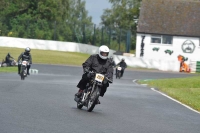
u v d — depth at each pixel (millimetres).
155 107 51781
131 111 46562
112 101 54844
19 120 35156
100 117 40125
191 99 62250
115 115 42438
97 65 43031
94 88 42781
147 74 149875
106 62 43312
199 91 75688
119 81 105562
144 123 38750
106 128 34406
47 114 39531
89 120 37781
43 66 150875
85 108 46250
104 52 42750
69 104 48281
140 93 68875
